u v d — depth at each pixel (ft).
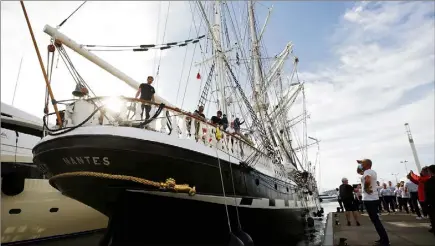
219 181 26.73
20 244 43.39
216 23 50.85
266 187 38.47
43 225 46.98
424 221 31.37
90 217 54.95
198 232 24.79
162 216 23.16
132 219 22.27
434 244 18.40
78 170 21.40
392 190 51.88
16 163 45.29
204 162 25.29
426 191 21.83
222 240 26.14
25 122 46.65
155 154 21.70
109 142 20.40
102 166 20.90
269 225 36.96
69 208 51.21
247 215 31.01
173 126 24.52
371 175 20.08
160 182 22.24
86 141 20.47
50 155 21.77
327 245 20.54
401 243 19.20
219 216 26.25
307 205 67.10
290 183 52.85
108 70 28.63
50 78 23.97
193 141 25.08
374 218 19.57
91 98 22.84
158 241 23.16
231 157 29.94
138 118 23.25
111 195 21.97
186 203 23.86
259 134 43.47
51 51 24.59
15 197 43.98
